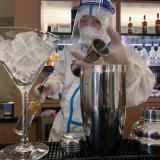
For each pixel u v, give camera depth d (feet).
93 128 2.02
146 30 9.09
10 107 7.18
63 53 5.05
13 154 1.97
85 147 2.14
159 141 2.00
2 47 1.97
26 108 2.17
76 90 4.03
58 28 8.54
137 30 9.12
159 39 9.37
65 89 4.33
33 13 7.63
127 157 1.92
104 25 3.32
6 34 1.96
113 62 2.28
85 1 3.37
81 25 3.46
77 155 1.97
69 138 2.10
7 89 8.02
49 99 7.37
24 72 2.02
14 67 2.01
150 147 2.00
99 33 3.22
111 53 2.22
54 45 2.12
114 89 1.99
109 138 2.01
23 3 7.59
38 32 2.01
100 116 1.98
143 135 2.06
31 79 2.09
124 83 2.07
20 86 2.11
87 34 3.22
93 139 2.03
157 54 9.21
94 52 2.09
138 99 3.43
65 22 9.09
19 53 1.94
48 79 3.66
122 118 2.06
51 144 2.31
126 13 9.41
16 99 7.20
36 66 2.03
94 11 3.32
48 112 7.21
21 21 7.59
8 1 8.58
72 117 3.86
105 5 3.36
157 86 8.73
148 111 2.11
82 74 2.08
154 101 7.76
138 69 3.35
